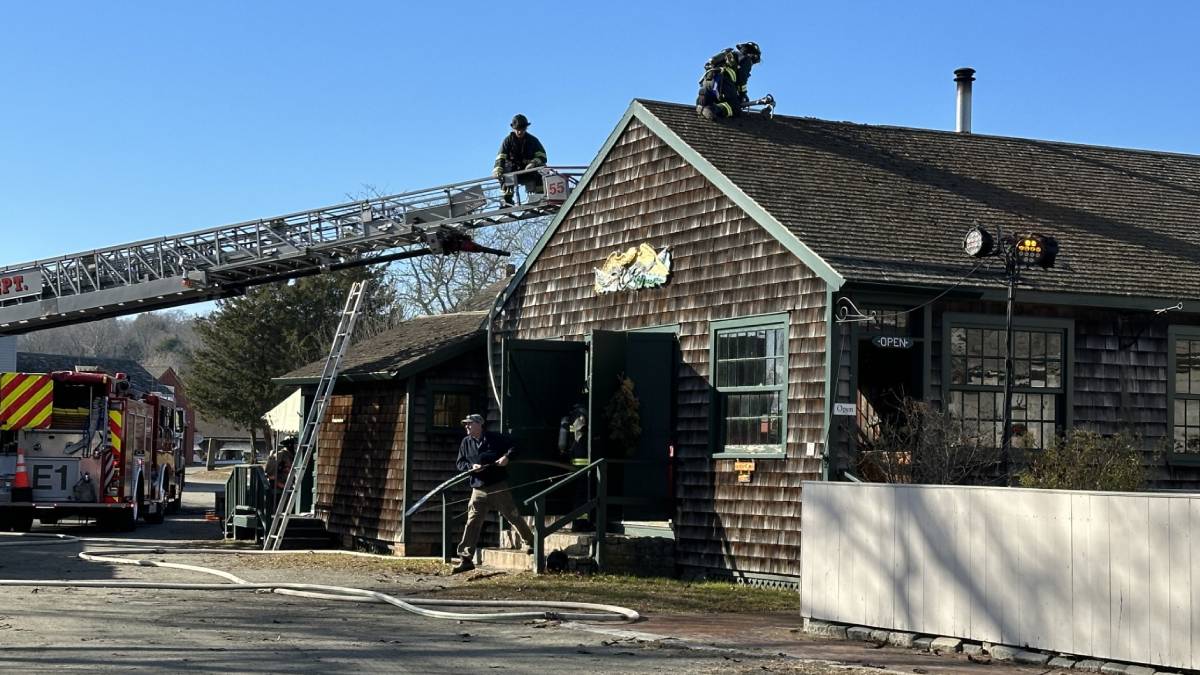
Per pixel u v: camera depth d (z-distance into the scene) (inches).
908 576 464.4
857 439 656.4
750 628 507.8
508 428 775.7
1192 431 728.3
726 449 717.9
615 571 721.6
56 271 1090.7
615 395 745.0
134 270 1064.8
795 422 667.4
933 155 837.2
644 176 795.4
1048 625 421.4
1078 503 416.2
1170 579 390.9
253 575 704.4
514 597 599.2
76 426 1077.1
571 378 797.9
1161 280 717.9
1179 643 387.5
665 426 751.1
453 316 1111.6
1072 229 762.2
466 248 959.0
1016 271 654.5
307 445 977.5
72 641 439.5
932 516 458.3
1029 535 428.8
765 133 802.8
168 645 435.2
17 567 735.1
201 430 3976.4
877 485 478.6
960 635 446.3
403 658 418.6
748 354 704.4
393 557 826.2
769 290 690.2
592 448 739.4
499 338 923.4
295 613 533.6
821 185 743.1
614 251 815.7
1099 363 704.4
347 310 992.9
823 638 483.8
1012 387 663.8
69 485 1074.7
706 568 719.7
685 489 741.3
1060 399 694.5
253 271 1037.8
